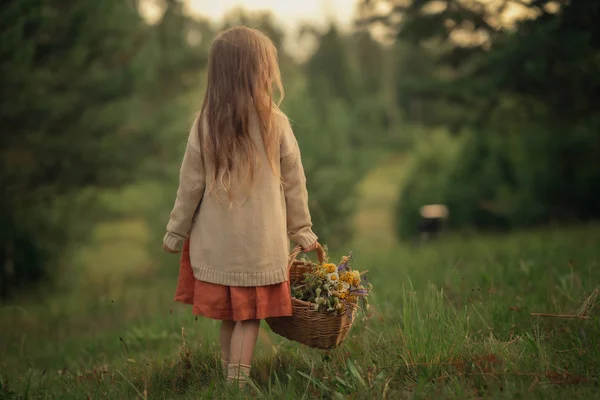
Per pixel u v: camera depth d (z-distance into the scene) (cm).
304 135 1661
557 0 574
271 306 274
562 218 1686
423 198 1930
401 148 4966
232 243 272
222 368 295
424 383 247
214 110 279
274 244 275
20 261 1193
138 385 296
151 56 1580
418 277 560
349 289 272
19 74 864
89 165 1071
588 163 1522
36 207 1091
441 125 924
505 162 1794
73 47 975
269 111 281
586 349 266
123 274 1834
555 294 384
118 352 460
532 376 243
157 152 1282
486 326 319
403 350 278
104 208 1330
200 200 284
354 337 320
